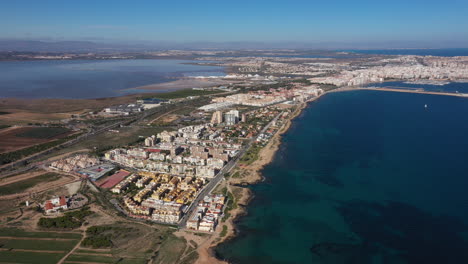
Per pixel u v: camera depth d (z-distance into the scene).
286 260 174.50
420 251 180.88
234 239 190.25
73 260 165.25
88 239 180.88
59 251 172.75
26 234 188.00
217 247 182.25
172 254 172.88
